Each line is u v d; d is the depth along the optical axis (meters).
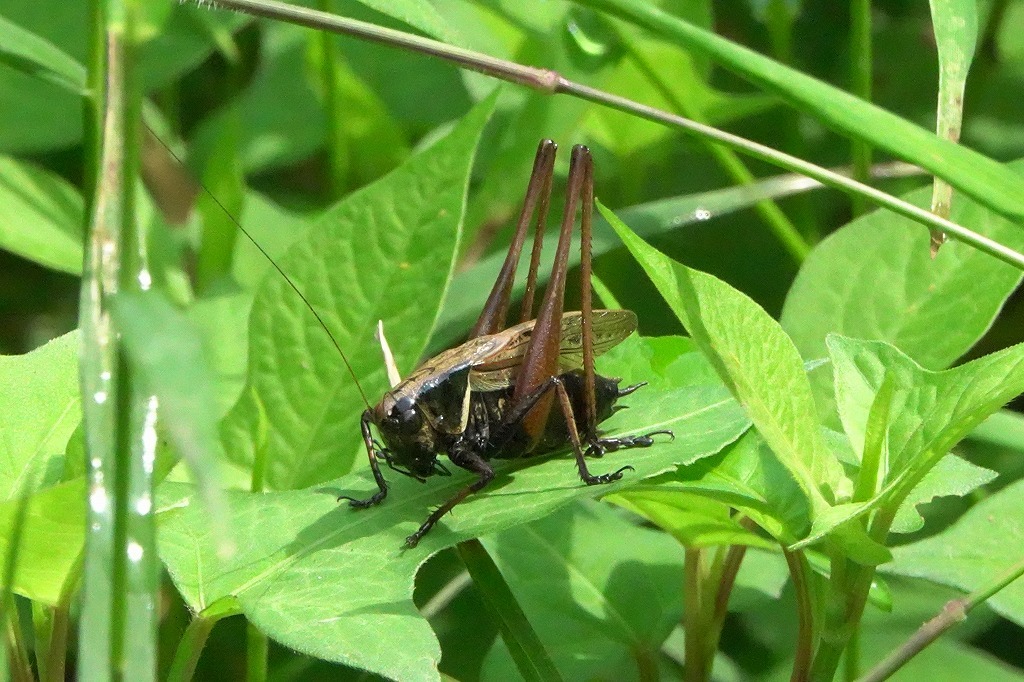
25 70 0.50
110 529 0.46
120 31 0.43
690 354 0.52
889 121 0.48
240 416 0.52
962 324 0.52
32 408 0.50
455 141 0.52
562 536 0.52
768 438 0.49
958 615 0.49
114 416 0.44
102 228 0.46
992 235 0.52
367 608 0.48
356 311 0.52
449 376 0.51
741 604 0.52
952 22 0.49
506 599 0.50
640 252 0.48
